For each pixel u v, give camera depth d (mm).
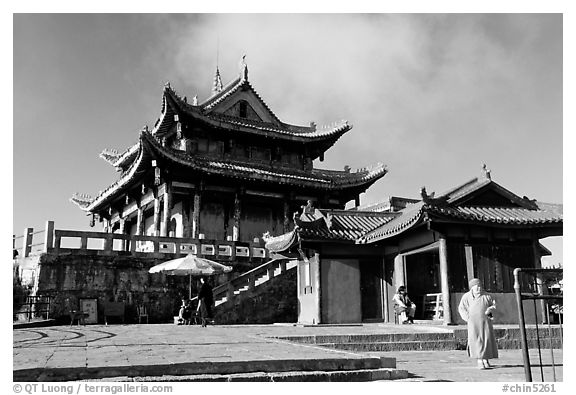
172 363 7992
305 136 44844
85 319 25500
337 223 24688
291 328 19688
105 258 26875
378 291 23922
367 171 45312
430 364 12672
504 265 20469
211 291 23516
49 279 25312
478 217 19672
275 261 28984
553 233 21047
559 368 12047
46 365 7781
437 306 22500
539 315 20109
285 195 42875
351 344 15680
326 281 23297
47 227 25812
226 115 42562
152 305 27562
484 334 11883
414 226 20609
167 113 40156
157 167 36062
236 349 10406
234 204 41219
